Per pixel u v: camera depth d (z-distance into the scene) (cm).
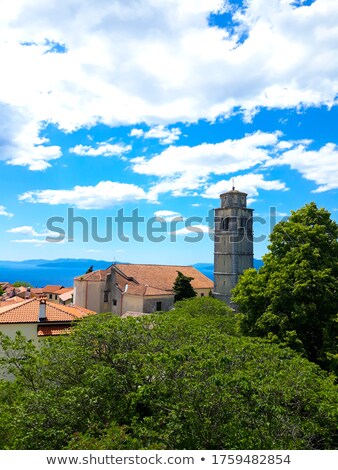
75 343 1762
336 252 2841
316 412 1341
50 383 1741
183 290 6394
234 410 1188
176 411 1223
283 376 1381
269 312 2627
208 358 1309
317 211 2994
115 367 1634
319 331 2620
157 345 1628
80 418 1411
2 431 1476
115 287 6275
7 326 2925
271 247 3000
